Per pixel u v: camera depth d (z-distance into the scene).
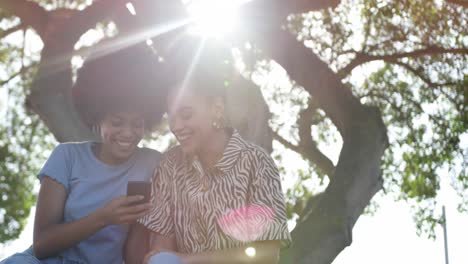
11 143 13.27
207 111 3.78
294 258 6.30
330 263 6.48
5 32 11.74
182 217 3.81
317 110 13.69
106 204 3.77
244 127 6.37
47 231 3.84
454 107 12.30
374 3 9.92
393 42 11.66
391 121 12.96
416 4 10.09
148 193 3.78
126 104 3.98
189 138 3.76
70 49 7.41
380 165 7.10
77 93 4.12
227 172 3.66
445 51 11.21
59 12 9.53
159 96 4.09
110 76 4.05
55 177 3.96
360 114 7.21
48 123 7.32
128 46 4.12
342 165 6.93
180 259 3.52
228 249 3.61
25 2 7.93
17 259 3.84
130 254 3.96
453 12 10.28
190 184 3.78
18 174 13.54
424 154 12.68
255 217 3.58
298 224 6.69
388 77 12.90
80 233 3.77
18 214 13.72
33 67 12.32
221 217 3.64
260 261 3.58
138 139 4.04
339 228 6.52
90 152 4.10
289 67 7.27
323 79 7.28
